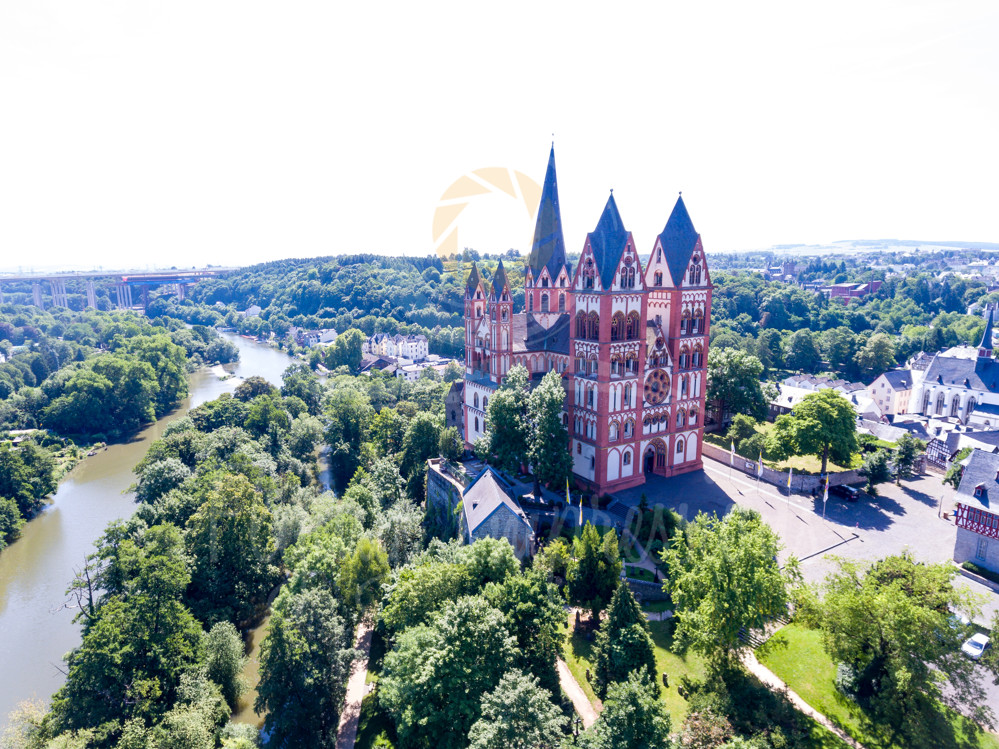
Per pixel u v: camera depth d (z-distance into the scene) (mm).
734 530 51094
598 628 60156
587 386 86875
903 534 76875
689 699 49594
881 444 101750
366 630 71562
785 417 94750
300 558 69312
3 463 109250
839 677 49594
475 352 105188
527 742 39469
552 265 98250
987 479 69062
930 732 42938
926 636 42781
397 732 51250
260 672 58750
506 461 85312
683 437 94750
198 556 75562
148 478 94688
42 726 54125
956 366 155000
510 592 53281
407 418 130375
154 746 49562
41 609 81438
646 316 85875
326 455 138625
